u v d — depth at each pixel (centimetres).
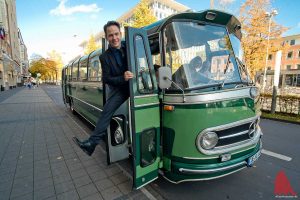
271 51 1731
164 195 332
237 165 301
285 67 4800
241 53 404
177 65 307
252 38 1658
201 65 327
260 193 339
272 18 1678
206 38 342
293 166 438
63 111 1141
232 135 300
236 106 298
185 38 320
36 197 327
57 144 572
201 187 355
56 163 449
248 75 384
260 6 1602
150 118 302
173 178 310
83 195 332
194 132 282
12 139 618
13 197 328
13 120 892
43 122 854
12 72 4359
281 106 967
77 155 492
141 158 294
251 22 1639
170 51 312
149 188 351
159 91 313
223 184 365
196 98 276
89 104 658
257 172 411
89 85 637
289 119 853
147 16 1866
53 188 352
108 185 361
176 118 293
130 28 280
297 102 902
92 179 381
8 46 4300
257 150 341
